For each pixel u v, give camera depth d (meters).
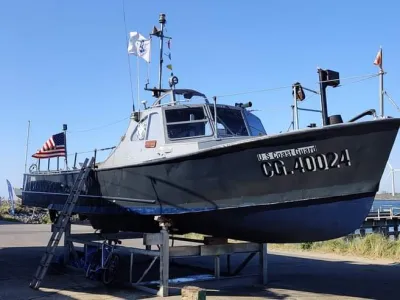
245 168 6.46
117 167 7.82
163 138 7.61
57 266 9.50
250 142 6.26
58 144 10.98
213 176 6.66
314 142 6.11
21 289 7.23
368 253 12.26
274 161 6.32
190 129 7.60
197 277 7.78
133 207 7.60
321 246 13.32
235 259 11.34
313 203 6.37
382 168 6.05
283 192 6.42
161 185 7.14
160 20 9.57
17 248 13.18
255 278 8.42
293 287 7.64
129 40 9.33
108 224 9.16
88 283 7.77
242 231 7.12
